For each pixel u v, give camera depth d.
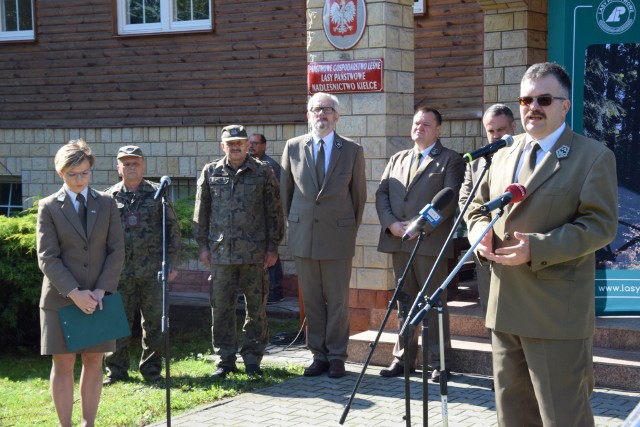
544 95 3.86
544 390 3.88
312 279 6.84
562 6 7.05
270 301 10.30
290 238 6.92
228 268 6.80
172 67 11.53
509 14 8.73
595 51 7.02
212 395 6.35
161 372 7.14
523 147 4.05
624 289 6.96
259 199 6.85
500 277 4.00
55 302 5.32
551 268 3.85
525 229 3.90
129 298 6.87
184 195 11.68
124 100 11.85
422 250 6.42
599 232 3.77
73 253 5.38
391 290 7.57
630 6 6.91
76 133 12.16
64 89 12.20
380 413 5.83
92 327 5.29
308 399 6.21
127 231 6.79
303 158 6.87
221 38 11.20
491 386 6.36
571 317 3.85
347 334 6.86
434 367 6.56
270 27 10.89
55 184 12.31
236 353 7.02
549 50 7.16
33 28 12.34
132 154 6.82
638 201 6.94
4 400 6.61
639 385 6.08
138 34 11.68
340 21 7.61
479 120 9.59
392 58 7.54
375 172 7.55
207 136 11.38
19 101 12.48
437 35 9.82
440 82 9.82
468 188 6.06
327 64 7.69
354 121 7.62
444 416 3.99
